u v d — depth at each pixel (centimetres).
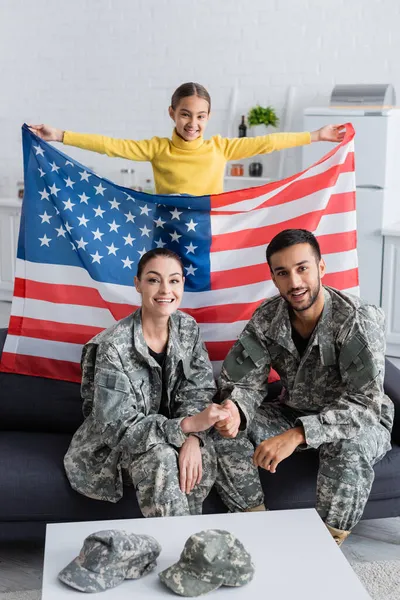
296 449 303
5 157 680
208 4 594
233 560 212
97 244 342
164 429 277
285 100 588
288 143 398
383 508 302
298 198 348
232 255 346
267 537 232
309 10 568
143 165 643
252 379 300
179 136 397
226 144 405
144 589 212
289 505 294
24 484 285
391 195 523
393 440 315
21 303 346
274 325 297
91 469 288
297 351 297
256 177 593
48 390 334
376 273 524
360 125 512
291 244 278
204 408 294
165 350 298
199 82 609
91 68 640
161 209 343
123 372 288
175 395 301
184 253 345
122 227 344
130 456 281
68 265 344
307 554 224
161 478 269
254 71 592
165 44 613
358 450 279
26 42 655
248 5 584
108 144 391
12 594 280
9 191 683
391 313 524
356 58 562
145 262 289
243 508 290
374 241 520
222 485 291
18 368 342
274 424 308
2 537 291
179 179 399
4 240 634
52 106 659
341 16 561
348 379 286
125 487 290
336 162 351
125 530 236
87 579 211
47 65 653
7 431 326
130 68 628
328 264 355
